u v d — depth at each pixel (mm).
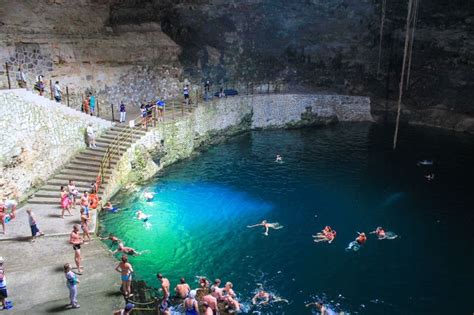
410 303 17234
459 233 22438
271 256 20141
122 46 33438
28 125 21469
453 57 38938
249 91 40500
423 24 39812
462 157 33062
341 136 38125
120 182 25516
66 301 14750
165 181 27875
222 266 19250
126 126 27984
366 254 20469
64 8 30641
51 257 17250
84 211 19531
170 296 16734
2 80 25688
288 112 39906
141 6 35750
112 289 15562
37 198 21719
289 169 30484
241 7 40719
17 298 14766
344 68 43250
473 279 18797
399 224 23281
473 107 38500
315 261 19844
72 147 24750
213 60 40062
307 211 24500
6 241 18156
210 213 23875
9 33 26812
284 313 16500
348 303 17156
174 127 30188
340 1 41875
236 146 35188
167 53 37062
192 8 38906
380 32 41656
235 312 16297
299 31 42500
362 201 25844
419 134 38406
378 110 42562
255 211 24266
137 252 19891
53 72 28719
